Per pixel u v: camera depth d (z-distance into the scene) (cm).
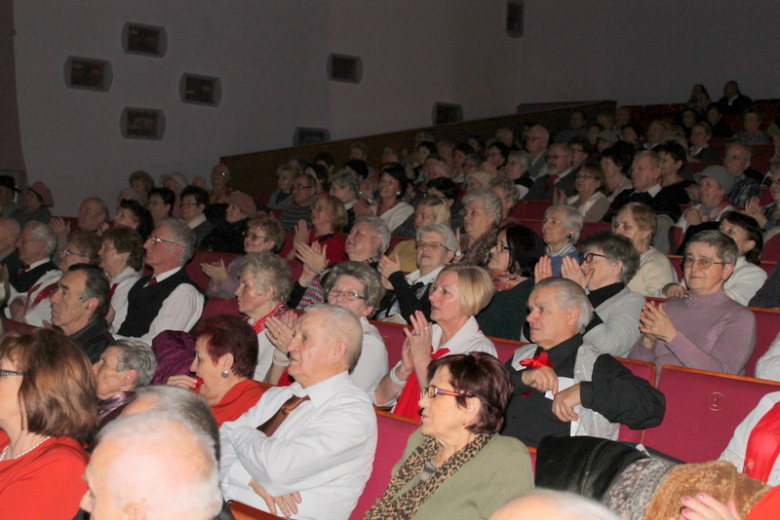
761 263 385
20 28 816
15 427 196
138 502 129
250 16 958
